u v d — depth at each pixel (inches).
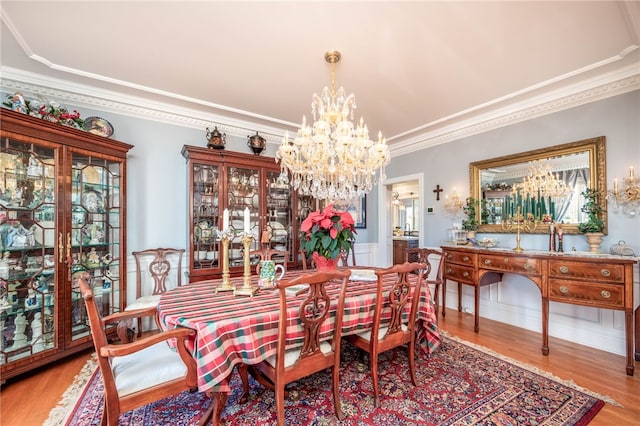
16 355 77.9
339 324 62.3
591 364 88.9
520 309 122.3
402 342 75.2
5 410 67.0
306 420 62.8
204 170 125.9
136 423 62.3
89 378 81.0
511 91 110.6
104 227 101.8
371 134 161.0
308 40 80.4
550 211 113.4
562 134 111.0
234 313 59.1
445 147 154.2
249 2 66.6
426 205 164.1
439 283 118.3
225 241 79.3
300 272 107.2
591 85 101.0
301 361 58.9
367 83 104.6
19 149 79.0
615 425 62.1
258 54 87.2
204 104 123.2
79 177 94.1
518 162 123.3
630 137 95.1
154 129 124.5
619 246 93.2
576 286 91.2
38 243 83.5
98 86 106.6
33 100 99.3
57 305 86.4
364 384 77.5
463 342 105.4
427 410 66.5
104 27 75.0
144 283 120.2
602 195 100.0
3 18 70.6
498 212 130.0
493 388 75.5
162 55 87.8
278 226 145.3
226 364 52.4
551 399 70.8
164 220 125.9
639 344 90.9
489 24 73.7
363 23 73.5
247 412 65.9
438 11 69.3
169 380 52.9
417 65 92.7
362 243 195.0
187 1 66.0
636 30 75.2
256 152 141.8
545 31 76.3
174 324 56.2
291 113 134.3
